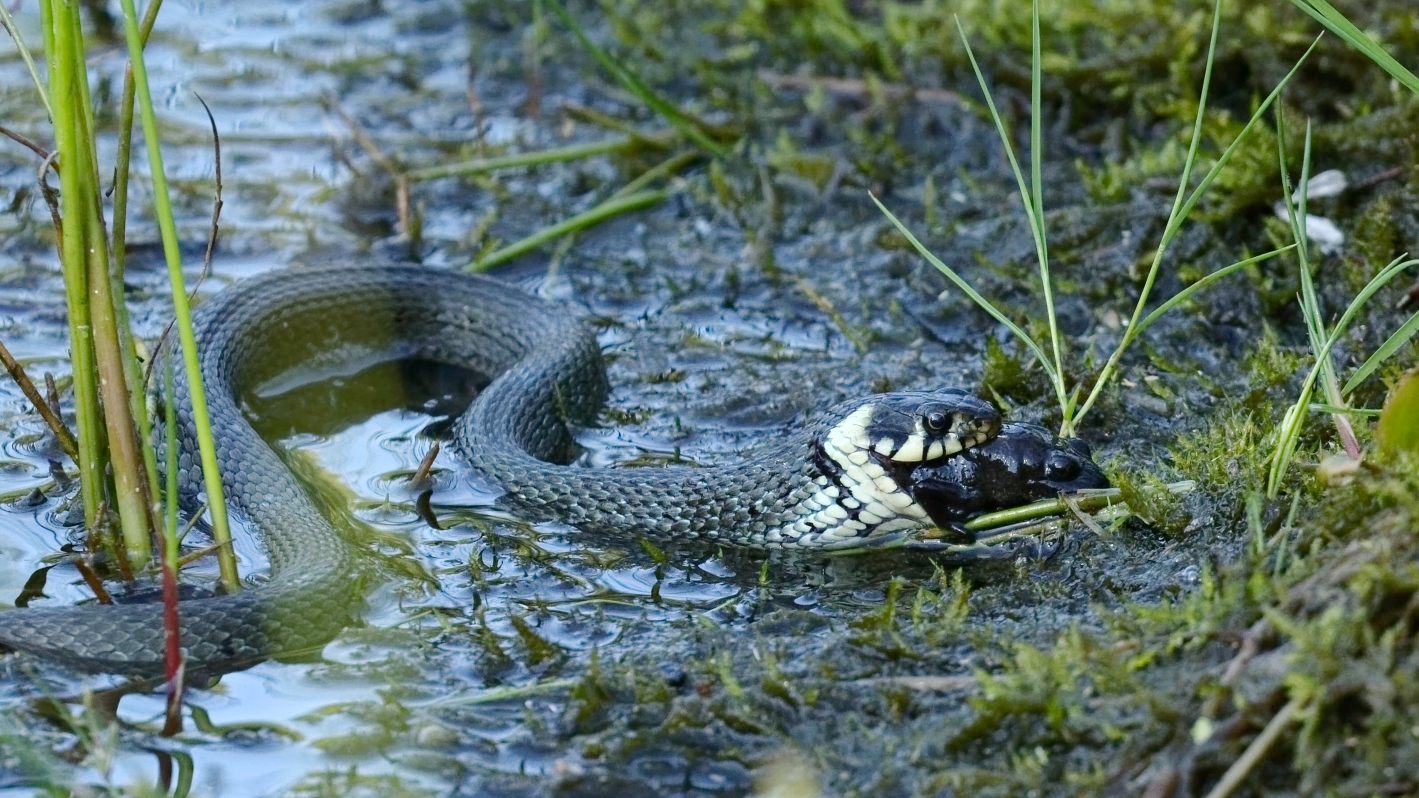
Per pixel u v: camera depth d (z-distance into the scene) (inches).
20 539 408.8
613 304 553.0
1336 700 280.7
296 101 684.1
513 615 379.6
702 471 430.6
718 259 573.3
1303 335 485.1
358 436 486.6
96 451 383.9
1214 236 519.5
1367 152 518.3
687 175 621.0
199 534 420.2
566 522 433.1
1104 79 590.9
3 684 350.6
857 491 413.1
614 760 320.5
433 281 541.0
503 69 706.2
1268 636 297.9
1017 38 609.9
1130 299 515.8
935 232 561.9
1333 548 323.6
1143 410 456.1
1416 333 427.2
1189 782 279.0
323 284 530.0
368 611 385.1
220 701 347.3
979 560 398.6
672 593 394.3
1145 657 310.7
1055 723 300.4
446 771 321.4
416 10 762.8
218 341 492.4
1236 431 397.4
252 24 753.0
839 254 566.9
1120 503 394.6
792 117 636.7
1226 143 524.4
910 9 639.1
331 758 327.0
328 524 413.1
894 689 323.0
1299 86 550.0
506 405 476.1
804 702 327.0
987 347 487.2
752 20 668.7
